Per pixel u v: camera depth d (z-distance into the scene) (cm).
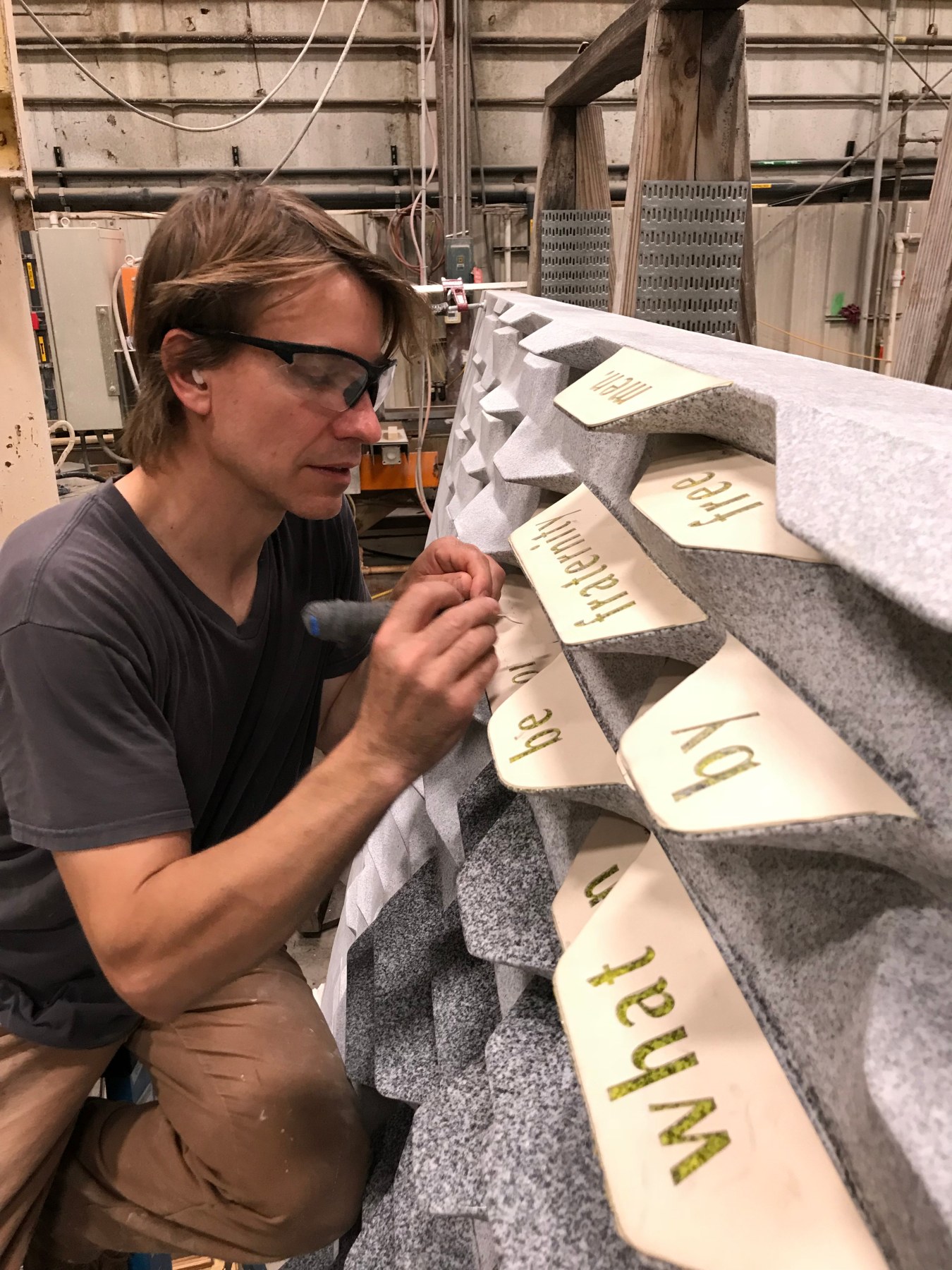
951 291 110
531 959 67
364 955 133
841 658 42
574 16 434
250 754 113
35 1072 109
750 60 450
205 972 75
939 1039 31
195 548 94
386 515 366
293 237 79
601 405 67
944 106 465
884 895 39
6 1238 109
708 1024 45
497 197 433
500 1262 51
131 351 321
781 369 71
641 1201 39
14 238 180
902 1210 30
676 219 173
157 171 430
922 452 40
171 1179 112
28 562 85
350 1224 109
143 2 410
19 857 96
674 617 55
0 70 165
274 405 81
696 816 38
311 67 427
